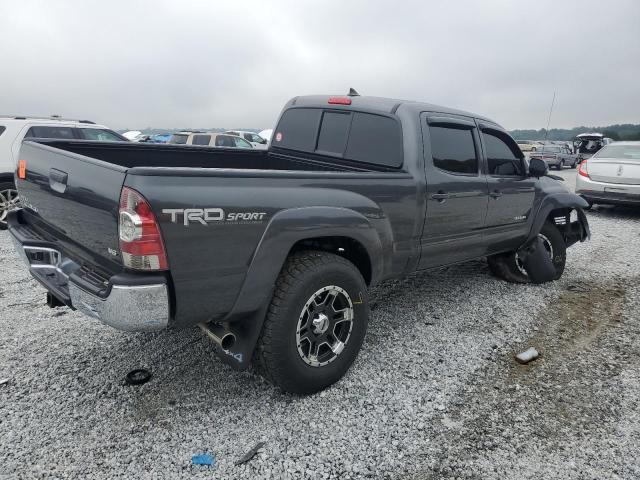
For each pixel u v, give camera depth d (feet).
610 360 11.98
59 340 11.84
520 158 15.99
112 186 7.41
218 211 7.80
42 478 7.35
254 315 8.83
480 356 11.93
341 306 10.03
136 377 10.21
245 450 8.19
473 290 16.89
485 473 7.89
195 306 7.93
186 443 8.29
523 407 9.79
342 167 13.20
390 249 11.13
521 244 16.83
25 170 10.56
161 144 13.15
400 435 8.75
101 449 8.05
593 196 34.12
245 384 10.18
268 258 8.53
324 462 7.99
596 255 22.88
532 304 15.70
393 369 11.08
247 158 15.26
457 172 13.02
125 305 7.23
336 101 13.53
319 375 9.66
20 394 9.48
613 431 9.10
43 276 9.75
